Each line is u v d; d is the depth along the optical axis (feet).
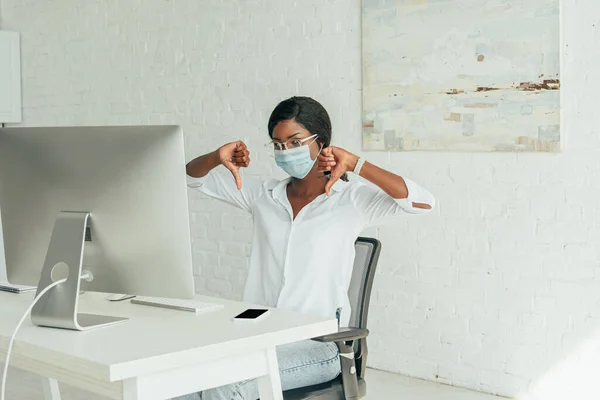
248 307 8.07
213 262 17.26
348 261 9.25
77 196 7.38
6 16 21.81
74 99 20.10
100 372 5.95
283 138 9.34
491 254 13.23
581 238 12.26
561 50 12.21
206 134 17.20
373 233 14.69
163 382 6.28
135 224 7.20
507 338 13.12
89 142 7.23
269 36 15.98
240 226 16.75
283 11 15.72
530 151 12.60
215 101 16.99
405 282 14.32
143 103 18.45
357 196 9.48
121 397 6.15
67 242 7.29
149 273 7.27
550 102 12.32
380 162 14.48
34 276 7.89
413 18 13.78
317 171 9.57
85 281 7.66
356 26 14.65
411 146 13.96
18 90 21.42
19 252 7.91
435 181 13.79
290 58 15.66
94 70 19.54
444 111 13.51
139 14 18.39
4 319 7.60
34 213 7.68
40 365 6.70
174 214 7.09
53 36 20.52
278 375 7.08
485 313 13.35
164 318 7.55
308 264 9.32
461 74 13.26
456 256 13.64
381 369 14.74
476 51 13.06
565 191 12.37
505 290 13.10
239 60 16.52
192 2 17.30
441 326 13.91
